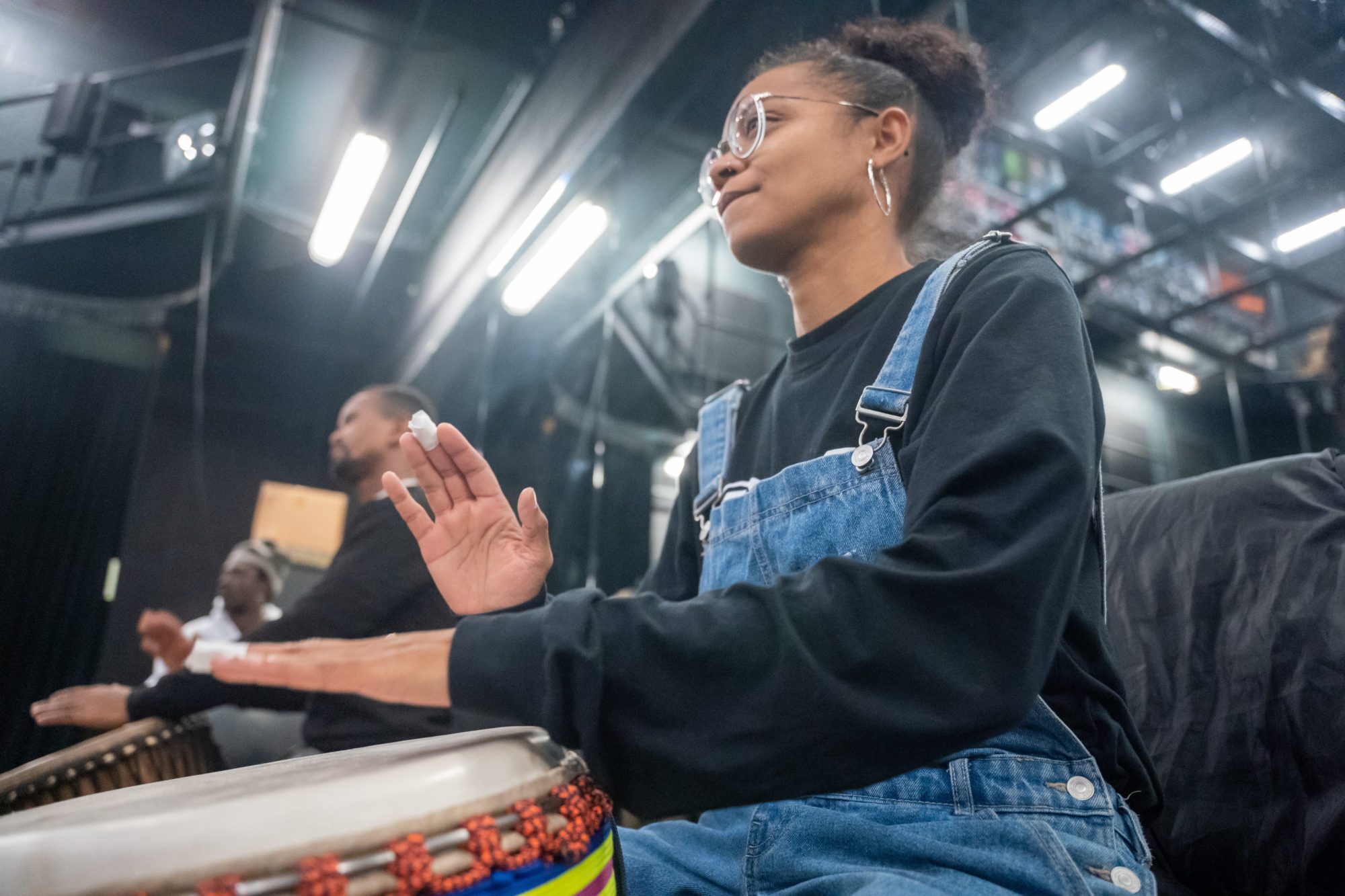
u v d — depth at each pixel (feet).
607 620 1.62
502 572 1.92
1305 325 19.11
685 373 20.58
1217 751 2.70
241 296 21.93
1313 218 17.10
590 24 13.79
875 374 2.47
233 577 13.00
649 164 14.07
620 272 17.06
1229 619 2.80
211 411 23.15
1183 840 2.70
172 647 5.27
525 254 16.53
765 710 1.52
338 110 15.34
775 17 10.48
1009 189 16.85
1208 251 19.54
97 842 1.18
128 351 19.10
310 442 23.97
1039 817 1.94
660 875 2.33
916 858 1.93
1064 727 2.03
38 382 18.07
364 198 16.44
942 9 9.90
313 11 13.08
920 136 3.12
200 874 1.18
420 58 14.19
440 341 19.74
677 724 1.54
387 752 1.96
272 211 17.62
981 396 1.88
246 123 14.71
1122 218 19.36
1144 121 15.83
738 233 2.93
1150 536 3.15
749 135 2.97
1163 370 21.63
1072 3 12.16
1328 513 2.67
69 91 16.61
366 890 1.25
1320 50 13.15
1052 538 1.62
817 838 2.06
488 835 1.41
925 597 1.56
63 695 5.13
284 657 1.70
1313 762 2.46
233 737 8.50
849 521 2.24
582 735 1.53
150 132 17.10
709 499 2.94
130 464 18.74
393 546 5.47
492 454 19.94
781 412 2.81
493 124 16.38
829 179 2.87
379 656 1.70
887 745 1.50
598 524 19.49
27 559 17.42
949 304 2.33
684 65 11.81
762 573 2.39
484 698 1.63
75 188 17.71
